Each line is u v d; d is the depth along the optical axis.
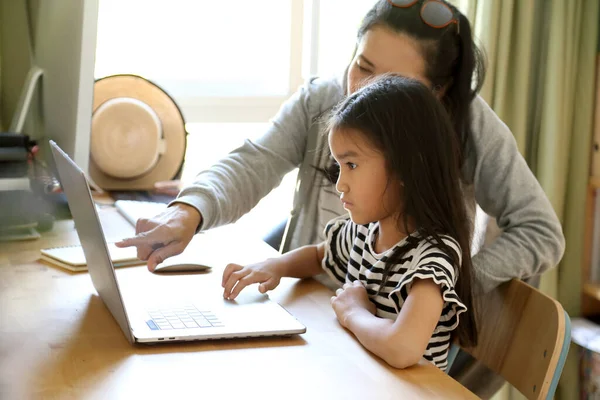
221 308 1.03
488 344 1.14
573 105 2.13
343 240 1.22
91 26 1.39
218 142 2.36
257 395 0.77
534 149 2.17
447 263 0.98
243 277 1.12
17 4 1.67
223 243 1.44
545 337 0.99
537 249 1.25
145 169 1.88
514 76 2.07
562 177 2.10
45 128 1.62
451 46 1.25
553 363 0.95
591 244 2.19
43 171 1.51
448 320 1.03
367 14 1.31
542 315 1.02
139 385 0.78
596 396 2.03
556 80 2.05
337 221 1.27
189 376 0.81
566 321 0.97
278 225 1.77
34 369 0.82
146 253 1.14
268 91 2.37
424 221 1.02
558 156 2.07
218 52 2.31
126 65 2.21
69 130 1.45
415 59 1.23
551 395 0.95
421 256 1.01
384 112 1.01
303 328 0.96
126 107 1.83
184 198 1.24
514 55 2.07
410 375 0.86
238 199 1.35
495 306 1.16
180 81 2.27
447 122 1.06
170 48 2.26
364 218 1.05
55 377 0.80
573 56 2.11
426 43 1.23
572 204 2.16
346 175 1.04
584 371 2.07
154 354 0.87
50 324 0.96
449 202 1.04
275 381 0.81
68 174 1.00
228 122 2.32
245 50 2.34
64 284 1.14
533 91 2.17
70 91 1.44
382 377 0.85
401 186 1.02
